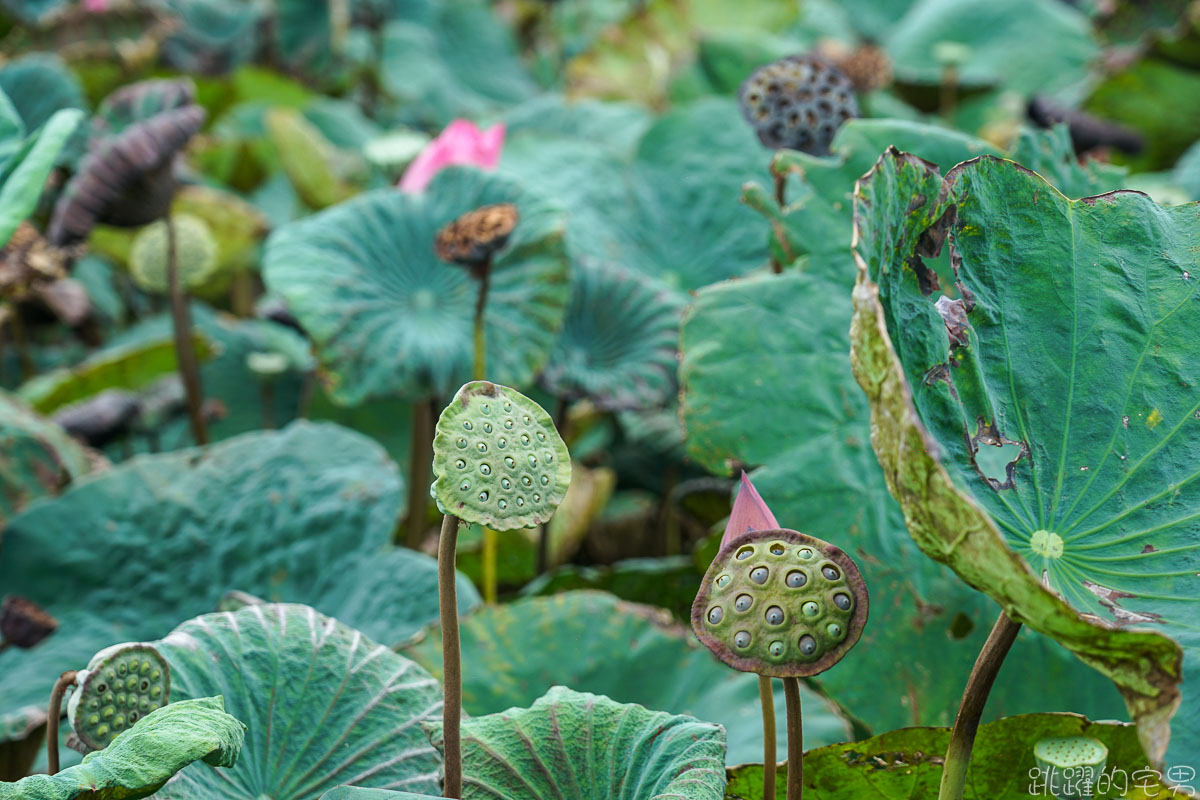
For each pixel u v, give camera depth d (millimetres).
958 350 2041
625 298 3588
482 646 2553
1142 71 6289
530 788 2096
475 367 3055
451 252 2861
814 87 2855
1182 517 2049
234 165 6082
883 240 1957
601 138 5137
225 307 5594
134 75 6469
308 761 2158
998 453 2062
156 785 1915
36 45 6719
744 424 2520
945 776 1995
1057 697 2379
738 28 7309
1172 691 1830
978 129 6121
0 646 2596
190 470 2896
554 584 3180
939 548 1889
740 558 1966
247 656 2184
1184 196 4105
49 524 2781
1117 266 2111
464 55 8648
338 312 3209
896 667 2402
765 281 2592
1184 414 2084
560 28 8773
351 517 2809
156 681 2098
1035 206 2094
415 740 2184
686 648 2568
